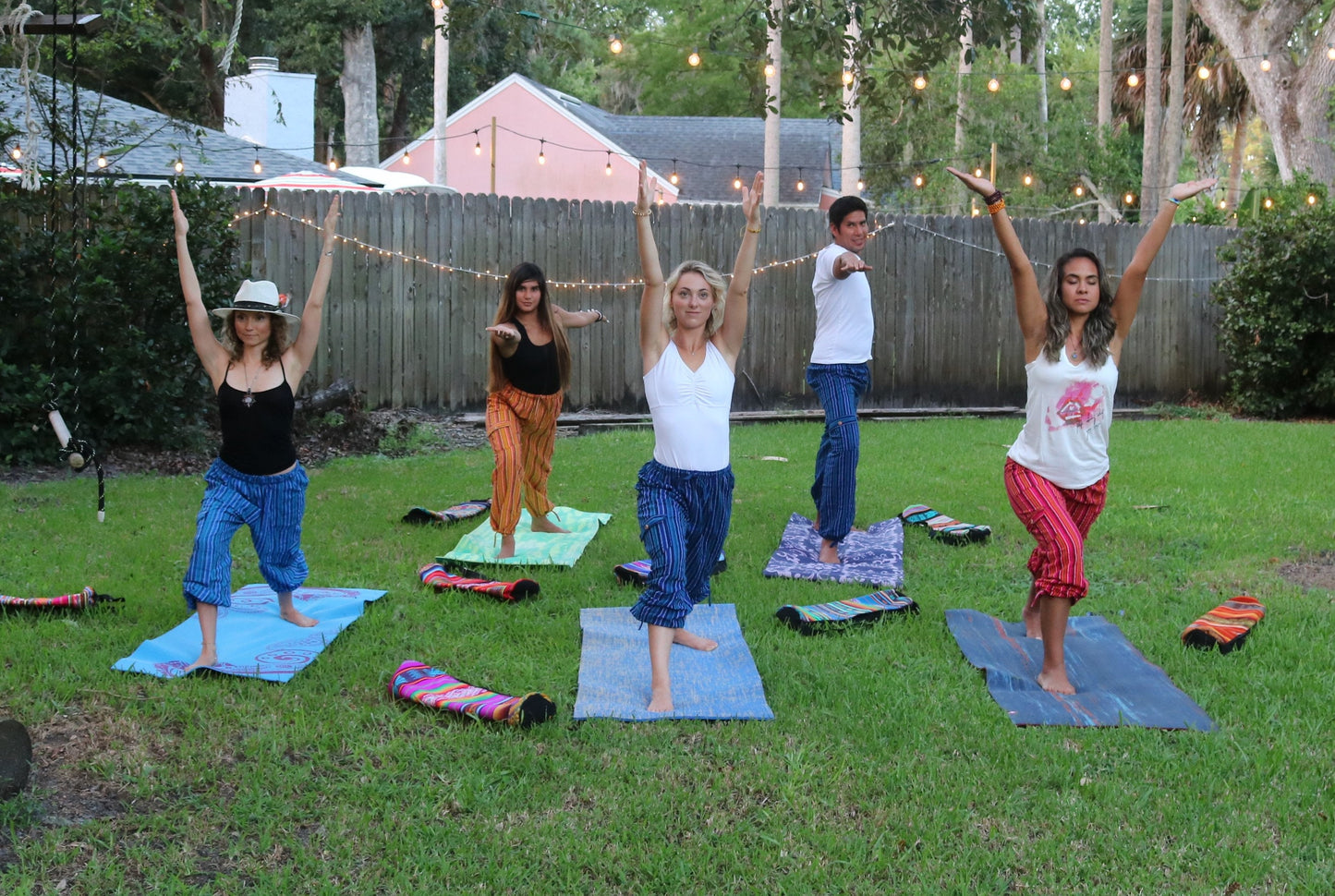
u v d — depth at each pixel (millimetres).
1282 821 3432
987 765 3795
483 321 12133
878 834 3355
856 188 21094
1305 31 24703
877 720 4137
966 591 5871
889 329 13703
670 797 3555
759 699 4273
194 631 4938
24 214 9445
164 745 3877
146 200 9367
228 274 9789
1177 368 14836
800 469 9516
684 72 39000
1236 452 10445
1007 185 24641
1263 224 13633
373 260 11656
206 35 10406
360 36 27234
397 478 9070
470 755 3824
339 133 33969
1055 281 4398
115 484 8453
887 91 8055
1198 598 5703
